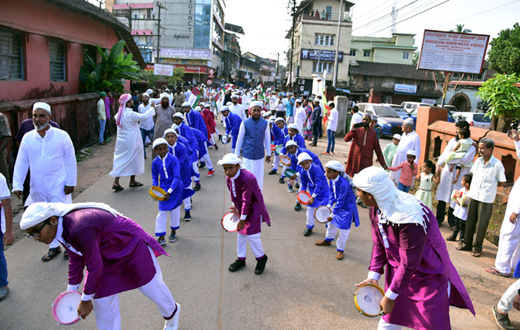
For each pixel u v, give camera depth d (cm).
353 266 467
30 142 431
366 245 535
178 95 1570
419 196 611
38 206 235
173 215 508
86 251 244
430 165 593
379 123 1769
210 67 5719
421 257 249
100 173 862
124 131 706
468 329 349
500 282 439
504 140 557
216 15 5991
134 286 281
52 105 881
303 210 682
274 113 1922
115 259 268
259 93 2664
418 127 783
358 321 355
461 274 455
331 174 470
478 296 406
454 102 3900
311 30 4244
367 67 4312
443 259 262
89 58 1288
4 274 368
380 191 247
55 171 441
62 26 1109
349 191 474
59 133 442
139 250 279
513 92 634
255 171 668
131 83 1911
